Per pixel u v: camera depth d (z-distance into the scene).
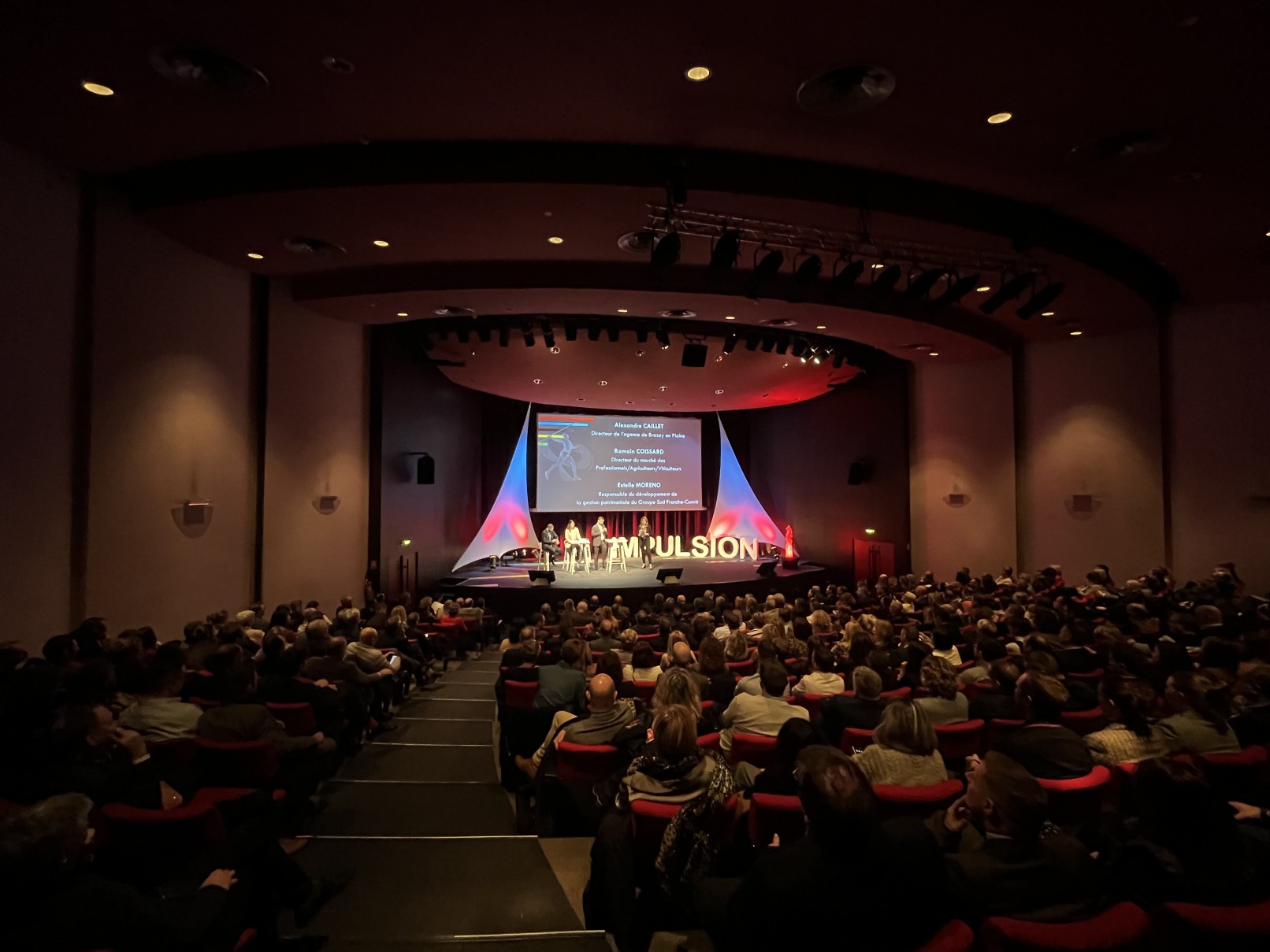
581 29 4.11
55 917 1.71
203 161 6.05
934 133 5.38
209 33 4.13
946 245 7.08
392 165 5.77
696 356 11.68
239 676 4.16
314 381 9.85
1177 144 5.52
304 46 4.27
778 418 19.50
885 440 15.00
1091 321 10.84
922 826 1.65
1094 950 1.55
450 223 6.75
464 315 10.12
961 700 3.88
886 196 6.20
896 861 1.54
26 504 5.73
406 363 12.30
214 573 8.03
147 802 2.60
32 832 1.69
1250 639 5.43
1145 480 11.41
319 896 2.93
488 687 7.75
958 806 2.09
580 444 19.09
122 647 4.52
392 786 4.54
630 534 20.36
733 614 7.51
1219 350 10.80
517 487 17.03
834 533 16.83
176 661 3.66
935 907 1.56
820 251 7.20
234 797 2.85
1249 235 7.71
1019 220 6.75
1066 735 2.84
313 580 9.81
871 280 8.73
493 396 18.41
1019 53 4.32
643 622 8.70
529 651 5.68
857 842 1.52
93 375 6.31
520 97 4.90
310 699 4.48
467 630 10.01
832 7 3.90
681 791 2.56
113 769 2.70
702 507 20.25
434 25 4.07
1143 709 3.26
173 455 7.36
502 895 3.07
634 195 5.98
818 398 17.56
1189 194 6.52
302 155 5.85
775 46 4.26
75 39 4.19
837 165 6.03
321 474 10.00
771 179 5.91
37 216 5.80
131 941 1.77
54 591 6.02
